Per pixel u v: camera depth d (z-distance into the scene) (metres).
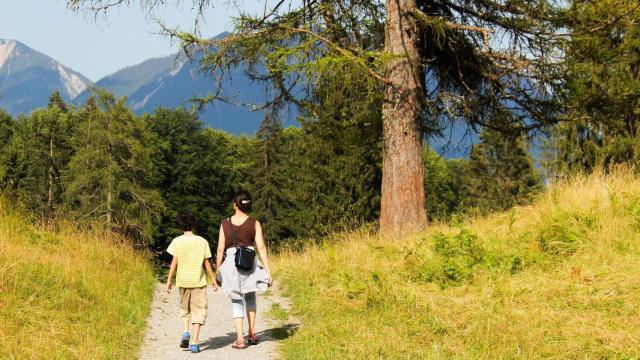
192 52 12.09
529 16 12.24
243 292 6.64
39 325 6.38
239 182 63.34
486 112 14.16
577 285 6.56
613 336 5.20
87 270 9.17
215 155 61.50
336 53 11.53
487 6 12.66
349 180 23.08
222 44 12.13
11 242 8.91
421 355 5.63
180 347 6.82
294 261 12.84
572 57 12.38
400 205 12.35
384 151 12.72
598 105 12.92
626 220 8.11
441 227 11.66
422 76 13.62
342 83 12.58
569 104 12.96
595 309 5.98
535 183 51.72
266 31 12.27
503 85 13.39
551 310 6.09
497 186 53.31
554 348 5.24
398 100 12.38
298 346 6.49
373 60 12.14
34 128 55.16
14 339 5.73
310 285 9.87
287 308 8.91
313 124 15.22
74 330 6.57
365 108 13.70
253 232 6.80
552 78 12.53
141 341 7.07
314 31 12.60
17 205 11.33
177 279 6.80
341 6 12.73
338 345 6.23
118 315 7.82
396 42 12.44
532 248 8.15
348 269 9.72
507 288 6.94
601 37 12.55
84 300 7.73
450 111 12.72
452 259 8.24
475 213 12.23
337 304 8.08
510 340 5.55
